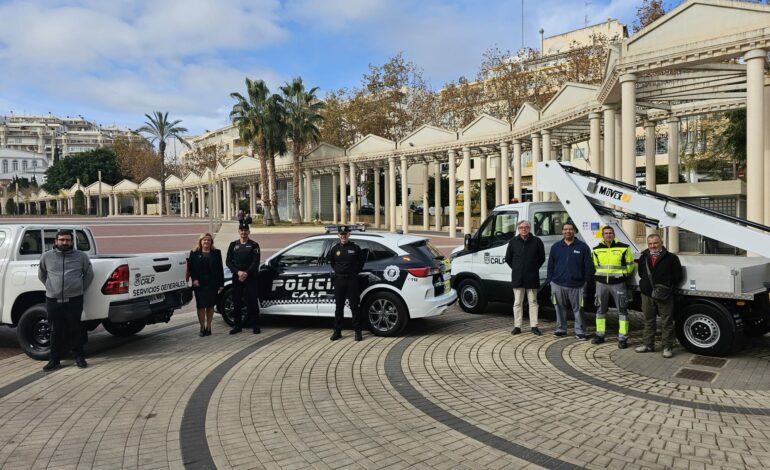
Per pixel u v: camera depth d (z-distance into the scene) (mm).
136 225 39719
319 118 40625
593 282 8188
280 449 4305
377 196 41156
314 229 36781
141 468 4008
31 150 156625
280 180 50750
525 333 8570
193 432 4680
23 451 4328
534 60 35594
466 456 4133
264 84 39938
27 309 7395
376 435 4562
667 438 4414
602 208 8500
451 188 31000
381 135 42750
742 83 14781
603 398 5434
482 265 10164
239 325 8789
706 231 7273
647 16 24828
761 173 11820
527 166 46375
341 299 8078
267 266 9102
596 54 31219
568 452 4184
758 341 7734
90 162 81250
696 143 29891
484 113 28594
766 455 4070
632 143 13680
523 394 5602
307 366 6719
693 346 7023
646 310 7156
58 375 6527
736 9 11844
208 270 8477
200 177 57969
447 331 8711
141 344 8148
